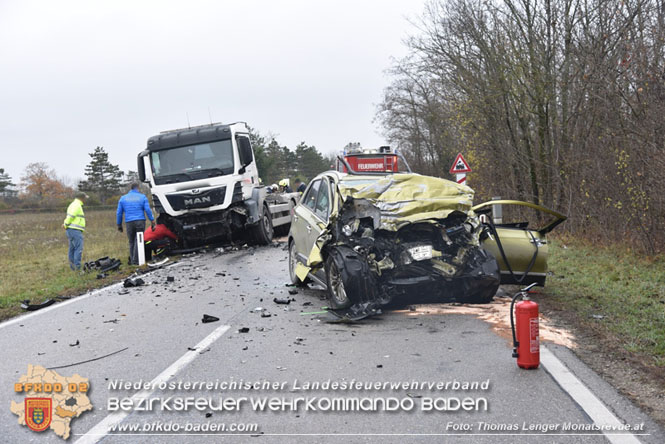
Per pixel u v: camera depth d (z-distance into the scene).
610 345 6.34
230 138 17.50
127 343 7.30
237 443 4.26
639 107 13.19
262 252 17.20
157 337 7.52
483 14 19.11
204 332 7.63
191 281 12.23
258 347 6.77
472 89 20.27
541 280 9.01
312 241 9.35
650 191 12.64
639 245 13.05
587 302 8.51
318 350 6.54
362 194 8.02
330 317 8.11
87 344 7.36
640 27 13.67
